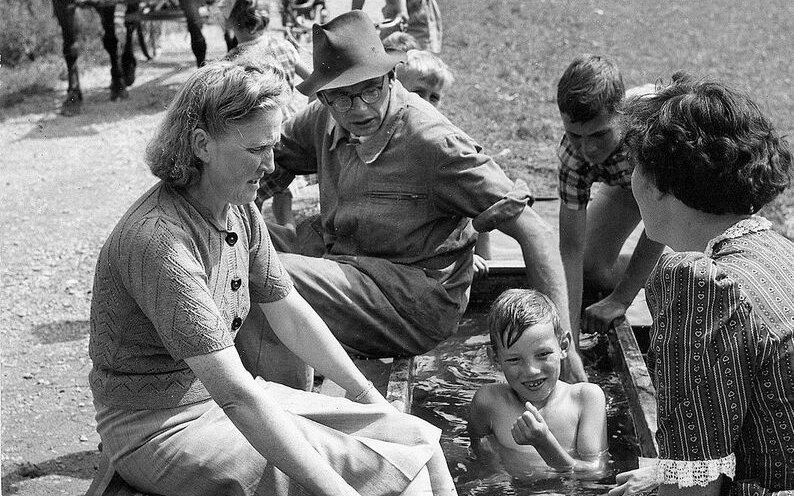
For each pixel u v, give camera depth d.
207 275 3.00
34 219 8.51
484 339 4.96
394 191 4.40
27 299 6.79
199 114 2.85
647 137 2.42
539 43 14.72
